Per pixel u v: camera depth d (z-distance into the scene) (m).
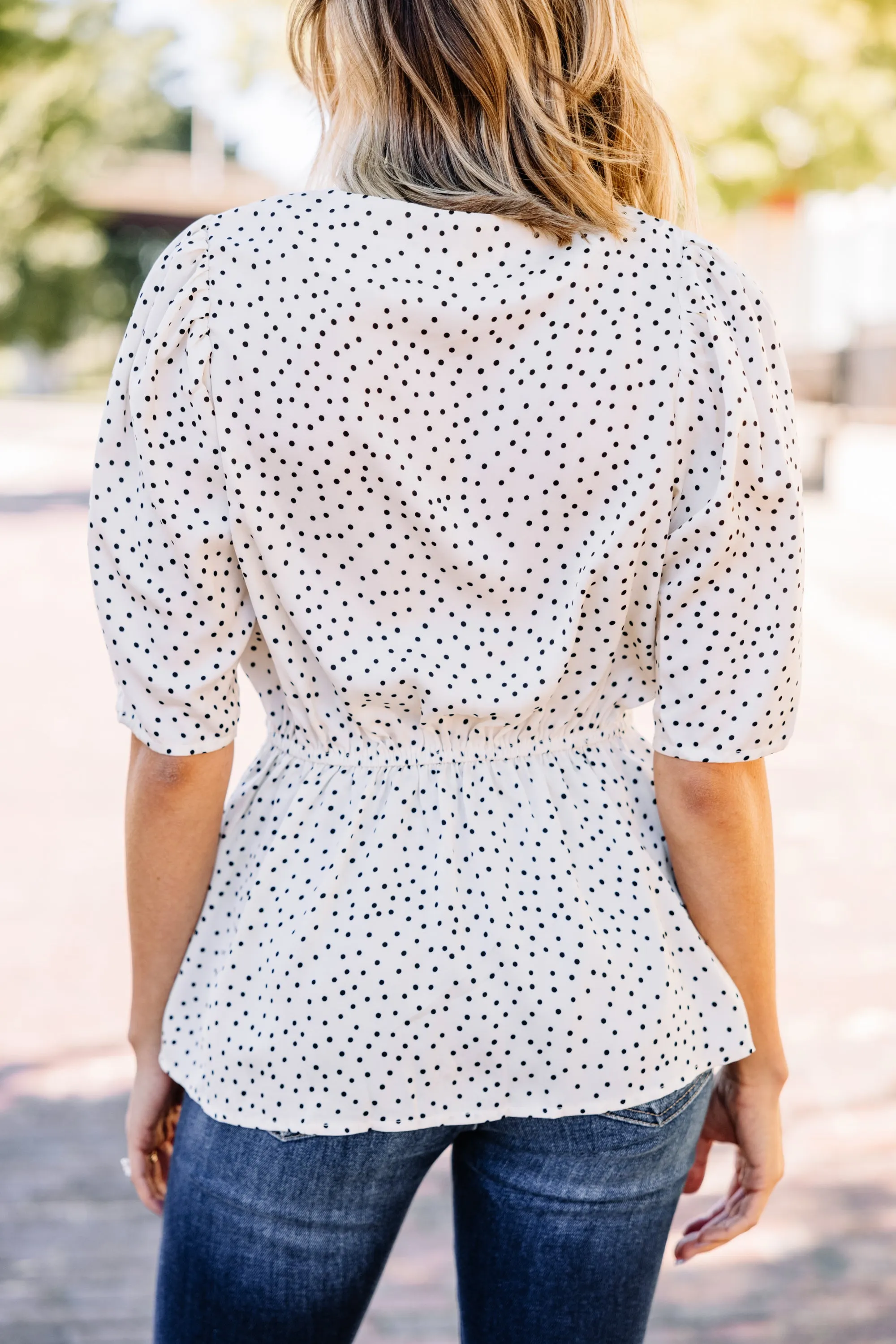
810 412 17.05
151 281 1.16
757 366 1.18
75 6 23.83
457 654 1.18
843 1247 2.80
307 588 1.17
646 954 1.19
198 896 1.26
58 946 4.27
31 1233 2.84
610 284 1.15
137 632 1.19
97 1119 3.28
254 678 1.27
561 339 1.14
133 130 38.03
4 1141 3.18
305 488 1.14
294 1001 1.15
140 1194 1.38
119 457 1.18
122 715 1.21
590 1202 1.20
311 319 1.12
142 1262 2.75
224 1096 1.17
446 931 1.15
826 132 12.16
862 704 7.62
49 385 42.72
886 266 16.44
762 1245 2.81
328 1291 1.21
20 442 24.84
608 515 1.16
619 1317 1.24
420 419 1.14
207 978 1.26
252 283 1.13
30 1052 3.60
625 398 1.15
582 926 1.17
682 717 1.20
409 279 1.12
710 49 11.32
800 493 1.19
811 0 11.12
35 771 6.29
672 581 1.18
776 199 17.53
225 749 1.23
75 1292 2.64
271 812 1.25
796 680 1.21
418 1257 2.80
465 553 1.16
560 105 1.17
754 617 1.19
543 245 1.14
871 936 4.36
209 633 1.18
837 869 5.00
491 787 1.21
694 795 1.21
